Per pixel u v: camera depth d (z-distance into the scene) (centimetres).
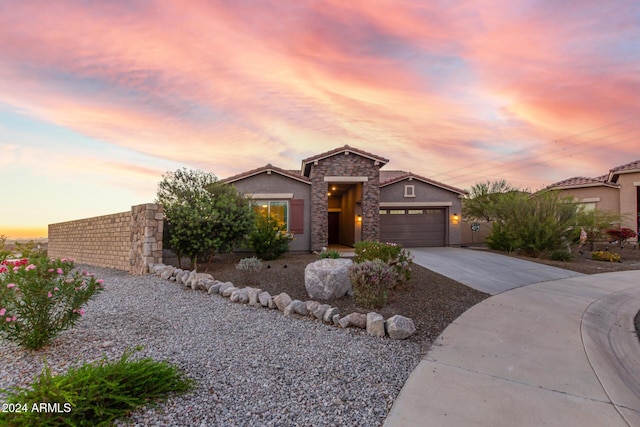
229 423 274
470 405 317
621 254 1602
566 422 291
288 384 348
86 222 1418
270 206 1590
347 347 462
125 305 634
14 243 1598
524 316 627
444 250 1658
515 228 1515
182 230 995
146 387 299
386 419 291
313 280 734
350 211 1925
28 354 391
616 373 400
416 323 577
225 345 450
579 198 2039
